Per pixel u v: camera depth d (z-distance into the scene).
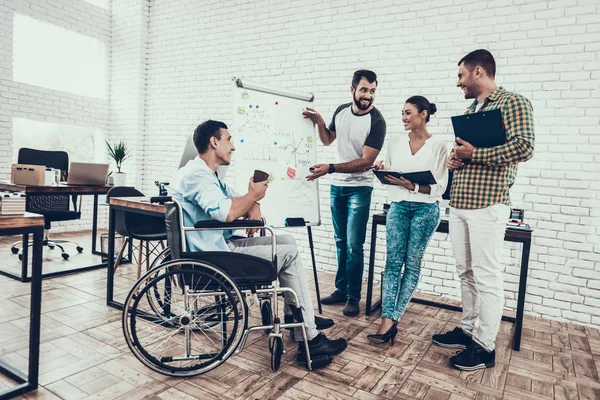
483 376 2.06
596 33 2.88
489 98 2.00
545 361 2.29
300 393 1.81
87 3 5.41
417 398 1.82
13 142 4.97
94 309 2.68
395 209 2.37
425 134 2.35
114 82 5.69
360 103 2.76
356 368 2.07
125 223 2.87
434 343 2.44
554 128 3.02
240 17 4.59
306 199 2.75
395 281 2.37
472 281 2.28
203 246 1.95
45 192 3.21
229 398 1.73
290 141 2.75
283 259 2.02
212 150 2.04
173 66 5.20
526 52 3.10
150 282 1.76
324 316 2.83
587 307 2.96
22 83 4.88
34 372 1.71
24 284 3.12
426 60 3.50
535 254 3.11
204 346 2.20
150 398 1.70
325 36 4.01
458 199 2.09
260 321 2.61
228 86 4.72
